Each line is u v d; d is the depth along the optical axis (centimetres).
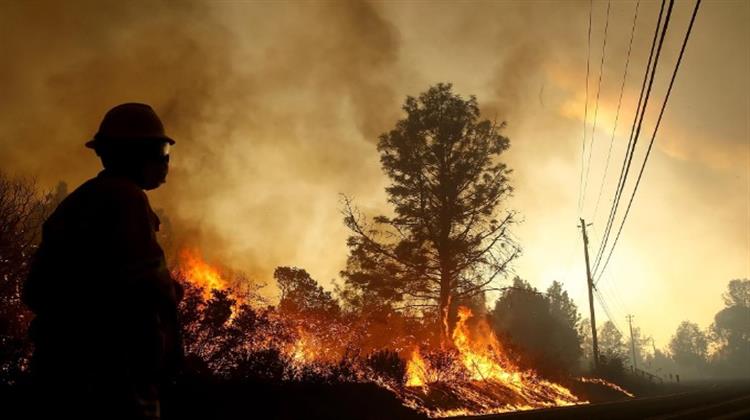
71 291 154
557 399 2136
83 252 156
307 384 1018
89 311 151
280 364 1000
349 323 1689
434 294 2756
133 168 178
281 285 1609
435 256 2747
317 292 1616
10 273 801
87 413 144
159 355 153
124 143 177
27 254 834
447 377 1705
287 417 858
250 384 883
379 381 1316
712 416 1195
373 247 2786
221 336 926
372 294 2717
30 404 148
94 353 148
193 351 887
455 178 2783
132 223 160
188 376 786
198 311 924
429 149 2834
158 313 157
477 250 2770
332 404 990
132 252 155
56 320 153
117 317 151
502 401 1711
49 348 151
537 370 2436
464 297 2777
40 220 880
